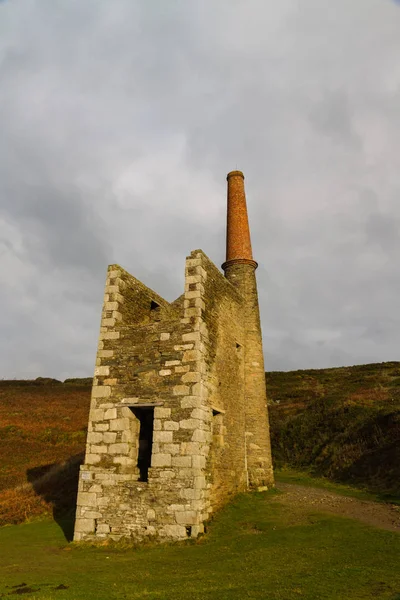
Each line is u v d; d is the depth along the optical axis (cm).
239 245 2238
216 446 1522
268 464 1864
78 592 768
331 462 2556
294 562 917
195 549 1116
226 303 1773
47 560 1080
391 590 709
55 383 6625
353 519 1295
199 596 716
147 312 1811
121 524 1271
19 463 2797
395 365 5406
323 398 3947
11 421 3881
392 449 2262
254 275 2169
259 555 995
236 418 1759
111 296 1586
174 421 1336
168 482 1271
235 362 1820
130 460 1377
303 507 1495
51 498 1958
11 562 1065
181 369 1390
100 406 1443
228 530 1266
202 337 1438
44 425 3756
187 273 1512
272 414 3900
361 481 2127
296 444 3125
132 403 1409
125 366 1466
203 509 1270
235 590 743
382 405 3138
